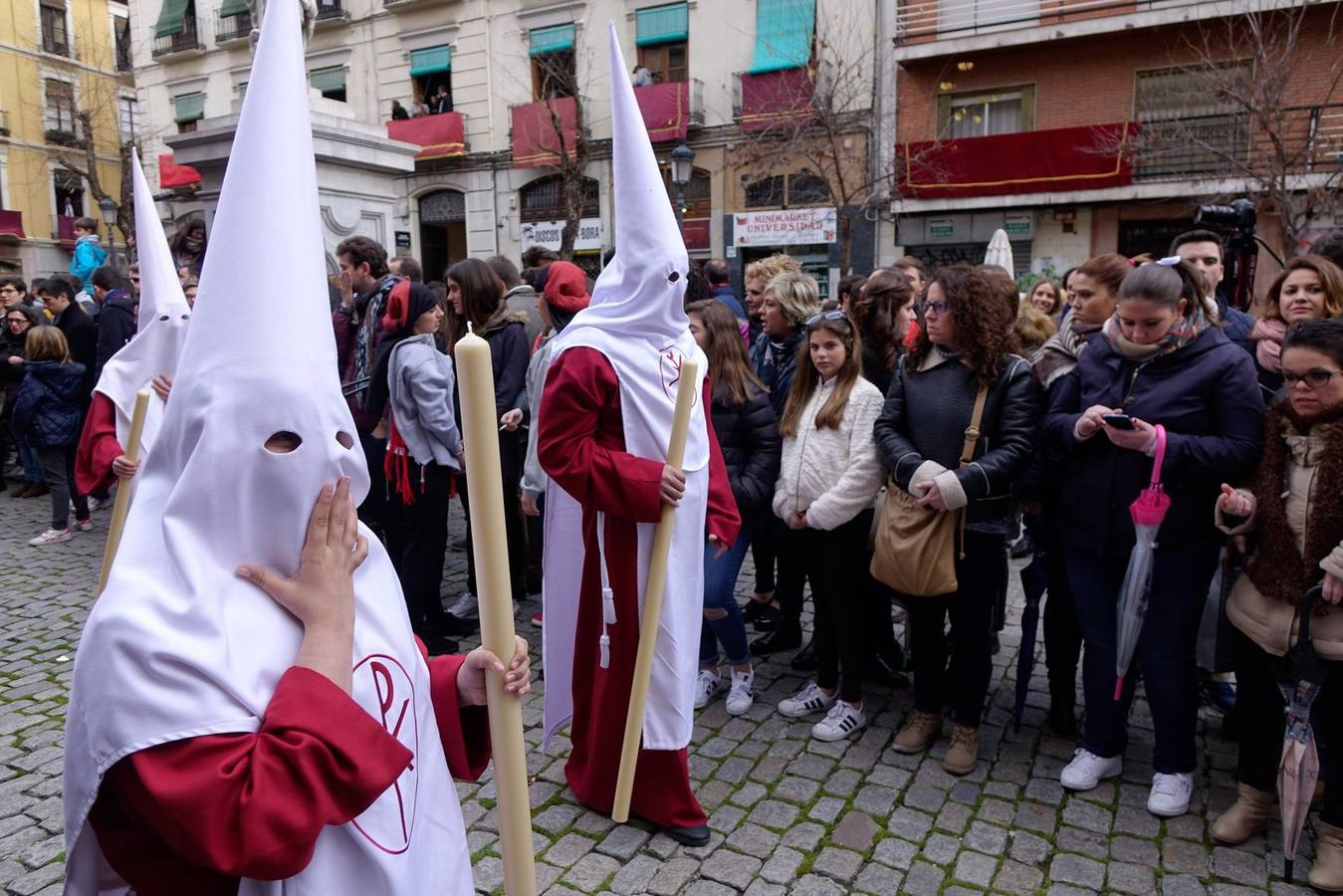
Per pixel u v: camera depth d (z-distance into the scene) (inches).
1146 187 550.3
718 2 669.3
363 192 302.2
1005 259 286.4
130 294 278.8
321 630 42.5
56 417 241.3
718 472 115.5
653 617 85.7
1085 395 115.5
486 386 45.3
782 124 618.8
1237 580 106.8
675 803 107.2
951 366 121.6
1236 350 108.3
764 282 180.2
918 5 612.7
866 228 642.2
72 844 41.2
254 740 39.4
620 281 104.9
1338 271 120.8
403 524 165.2
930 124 625.3
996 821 111.9
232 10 884.0
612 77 101.9
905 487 118.8
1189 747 113.6
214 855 37.2
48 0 1115.3
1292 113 506.9
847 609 132.8
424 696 50.1
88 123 967.6
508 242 775.1
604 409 102.7
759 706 144.7
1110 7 555.8
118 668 38.5
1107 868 102.5
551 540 115.0
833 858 104.4
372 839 44.2
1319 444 98.0
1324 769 99.9
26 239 1091.9
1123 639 110.9
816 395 136.7
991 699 146.6
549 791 117.6
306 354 43.8
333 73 835.4
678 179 510.3
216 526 42.1
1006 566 147.6
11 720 141.2
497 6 751.1
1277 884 99.4
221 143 272.8
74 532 255.4
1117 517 113.1
